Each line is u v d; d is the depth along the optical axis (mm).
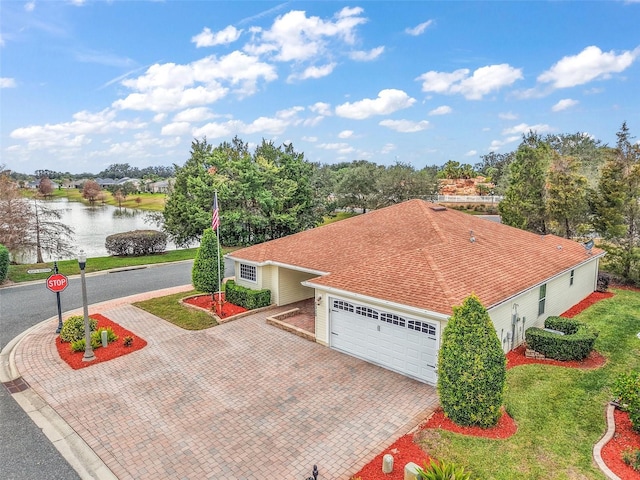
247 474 7602
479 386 8445
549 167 26344
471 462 7551
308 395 10547
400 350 11727
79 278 24828
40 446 8594
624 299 19031
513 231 20547
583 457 7676
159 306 18453
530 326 14258
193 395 10633
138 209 79125
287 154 35562
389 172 53000
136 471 7746
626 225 21469
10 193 28250
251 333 15023
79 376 11789
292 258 17422
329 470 7652
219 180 31359
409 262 13758
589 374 11234
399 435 8703
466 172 95938
